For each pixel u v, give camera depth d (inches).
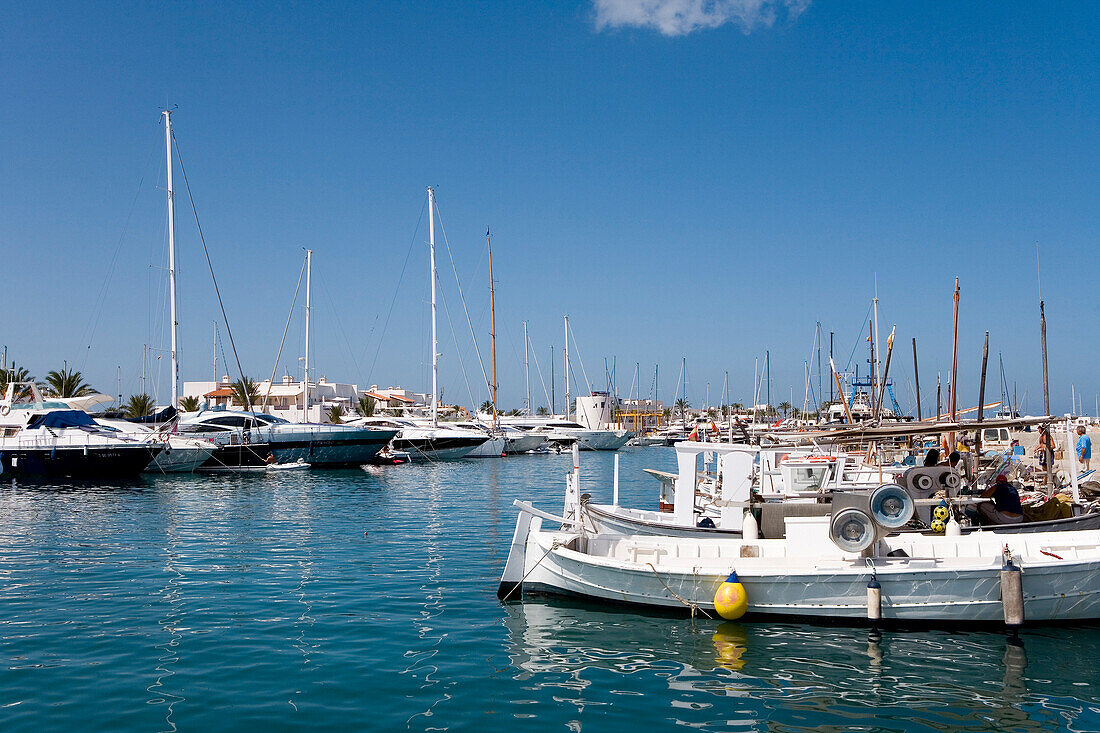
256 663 454.9
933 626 519.5
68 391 3191.4
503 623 540.4
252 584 660.1
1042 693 414.0
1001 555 538.3
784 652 477.7
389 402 3909.9
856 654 473.1
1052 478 758.5
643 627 529.7
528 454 3078.2
